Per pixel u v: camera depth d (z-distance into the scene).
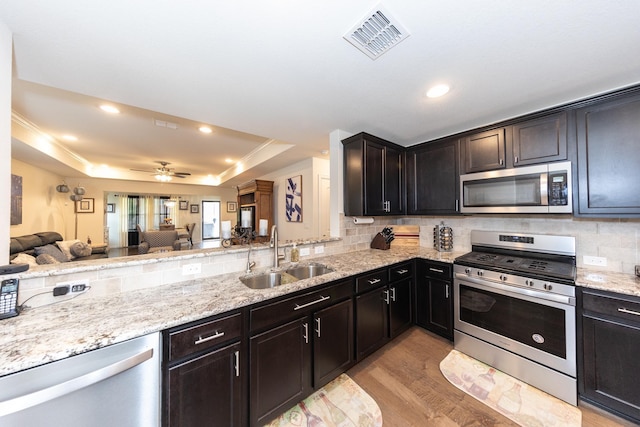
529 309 1.82
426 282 2.55
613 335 1.49
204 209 9.27
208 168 6.08
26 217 4.36
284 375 1.53
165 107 2.08
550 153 1.93
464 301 2.20
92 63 1.44
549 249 2.12
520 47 1.30
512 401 1.66
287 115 2.23
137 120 2.81
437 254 2.64
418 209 2.89
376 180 2.65
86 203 6.53
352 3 1.03
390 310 2.33
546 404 1.63
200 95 1.86
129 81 1.65
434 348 2.29
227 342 1.30
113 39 1.24
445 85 1.70
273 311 1.48
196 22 1.13
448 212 2.60
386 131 2.61
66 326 1.06
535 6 1.03
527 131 2.05
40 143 3.36
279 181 5.14
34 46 1.28
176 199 8.88
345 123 2.42
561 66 1.46
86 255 4.60
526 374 1.82
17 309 1.15
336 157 2.68
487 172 2.27
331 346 1.80
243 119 2.34
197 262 1.77
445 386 1.81
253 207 5.64
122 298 1.38
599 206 1.71
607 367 1.51
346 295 1.92
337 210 2.71
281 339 1.51
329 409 1.62
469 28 1.17
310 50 1.33
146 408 1.07
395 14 1.08
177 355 1.14
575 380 1.61
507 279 1.92
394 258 2.45
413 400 1.68
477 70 1.52
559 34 1.20
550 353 1.71
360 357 2.02
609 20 1.10
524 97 1.84
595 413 1.54
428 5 1.04
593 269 1.94
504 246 2.41
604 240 1.92
